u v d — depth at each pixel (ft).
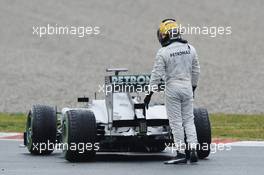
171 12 653.30
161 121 157.48
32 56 501.97
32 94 378.32
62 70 454.81
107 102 159.53
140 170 142.82
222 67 461.78
